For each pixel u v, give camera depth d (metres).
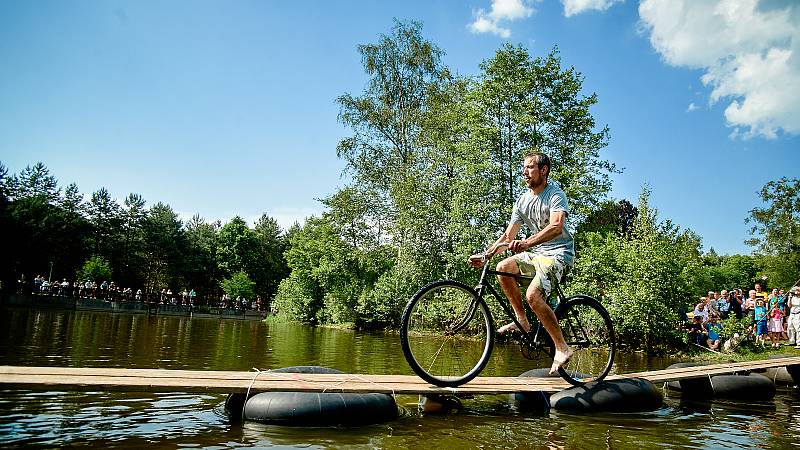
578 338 5.53
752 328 14.51
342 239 30.78
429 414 4.76
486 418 4.65
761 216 31.64
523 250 4.61
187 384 3.83
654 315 15.90
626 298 16.34
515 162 21.12
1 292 32.22
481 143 21.62
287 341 15.06
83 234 55.03
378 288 27.95
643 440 3.96
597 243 20.73
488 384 5.14
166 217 70.69
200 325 23.47
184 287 67.44
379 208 27.75
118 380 3.71
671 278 16.45
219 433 3.69
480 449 3.53
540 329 5.25
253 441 3.52
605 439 3.95
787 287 30.52
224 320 34.50
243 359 9.14
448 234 22.50
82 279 49.81
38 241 48.78
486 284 5.00
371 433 3.88
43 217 50.66
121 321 21.98
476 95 21.97
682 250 17.23
